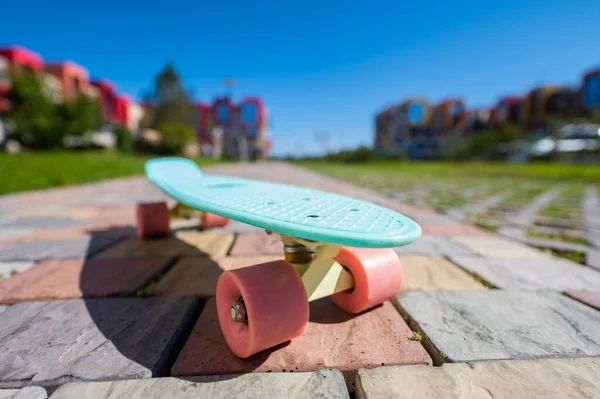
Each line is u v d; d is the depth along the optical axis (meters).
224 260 2.66
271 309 1.28
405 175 14.61
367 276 1.64
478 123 46.38
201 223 3.73
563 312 1.78
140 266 2.50
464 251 2.98
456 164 28.66
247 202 1.59
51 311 1.76
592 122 31.06
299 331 1.36
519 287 2.14
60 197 6.59
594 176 13.16
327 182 10.52
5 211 4.99
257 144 46.62
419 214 4.93
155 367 1.29
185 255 2.79
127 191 7.66
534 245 3.21
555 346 1.44
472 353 1.37
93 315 1.71
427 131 50.22
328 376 1.23
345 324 1.63
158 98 47.94
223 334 1.46
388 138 57.19
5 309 1.79
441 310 1.78
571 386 1.18
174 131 33.00
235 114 46.28
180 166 3.59
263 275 1.35
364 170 19.31
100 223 4.13
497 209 5.47
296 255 1.54
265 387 1.17
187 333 1.64
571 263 2.65
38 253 2.82
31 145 22.34
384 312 1.77
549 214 5.02
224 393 1.14
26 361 1.32
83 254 2.79
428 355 1.38
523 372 1.25
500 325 1.62
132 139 31.02
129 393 1.14
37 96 22.61
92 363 1.31
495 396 1.13
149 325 1.61
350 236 1.04
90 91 34.88
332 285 1.60
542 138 30.86
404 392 1.14
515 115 43.94
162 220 3.28
